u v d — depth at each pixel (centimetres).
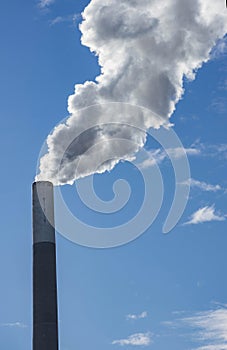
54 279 6694
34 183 7119
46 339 6431
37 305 6556
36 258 6769
